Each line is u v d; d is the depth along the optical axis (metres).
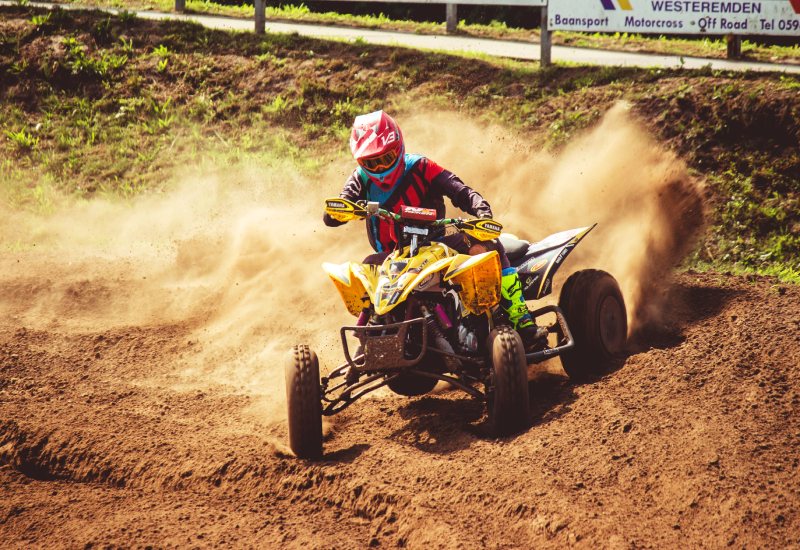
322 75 26.33
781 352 11.19
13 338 15.32
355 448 10.41
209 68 27.28
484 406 11.48
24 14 29.88
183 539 8.52
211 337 15.28
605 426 9.83
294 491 9.54
